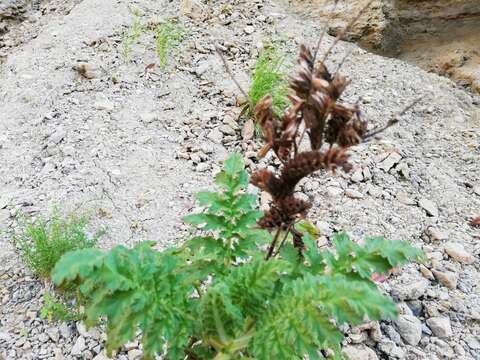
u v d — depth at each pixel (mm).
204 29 4828
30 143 3646
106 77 4180
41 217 2996
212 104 4059
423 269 2930
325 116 1709
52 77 4148
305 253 1949
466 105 4531
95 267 1624
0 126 3781
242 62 4496
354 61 4809
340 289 1607
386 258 1888
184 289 1801
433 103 4395
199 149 3650
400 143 3926
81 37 4570
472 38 5227
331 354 2385
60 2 5488
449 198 3498
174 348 1724
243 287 1777
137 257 1729
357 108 1738
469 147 3969
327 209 3301
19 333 2549
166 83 4207
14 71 4348
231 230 1999
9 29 5281
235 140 3768
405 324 2613
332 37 5121
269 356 1670
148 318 1674
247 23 4984
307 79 1726
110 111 3891
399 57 5332
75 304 2654
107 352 1676
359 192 3436
